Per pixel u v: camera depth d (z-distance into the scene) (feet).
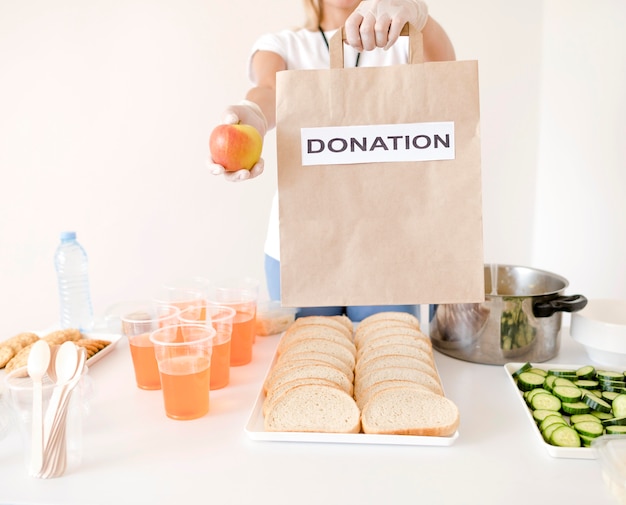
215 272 8.17
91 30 7.61
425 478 2.44
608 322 3.73
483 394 3.29
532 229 7.77
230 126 2.59
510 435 2.81
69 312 5.64
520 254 7.90
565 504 2.24
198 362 2.99
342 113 2.36
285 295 2.48
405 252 2.43
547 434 2.72
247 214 7.94
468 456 2.61
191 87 7.66
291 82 2.37
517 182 7.68
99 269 8.28
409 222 2.41
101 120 7.85
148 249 8.18
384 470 2.51
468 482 2.41
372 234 2.43
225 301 3.94
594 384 3.23
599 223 6.80
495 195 7.76
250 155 2.61
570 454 2.57
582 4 6.68
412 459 2.60
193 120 7.75
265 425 2.81
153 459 2.62
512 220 7.80
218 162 2.60
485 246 7.94
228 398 3.30
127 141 7.88
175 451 2.68
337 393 2.93
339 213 2.43
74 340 4.24
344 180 2.41
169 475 2.48
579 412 2.95
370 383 3.24
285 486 2.39
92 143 7.93
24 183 8.11
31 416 2.51
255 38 7.45
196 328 3.27
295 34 5.03
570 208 7.20
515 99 7.45
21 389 2.51
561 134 7.18
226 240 8.05
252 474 2.48
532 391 3.17
